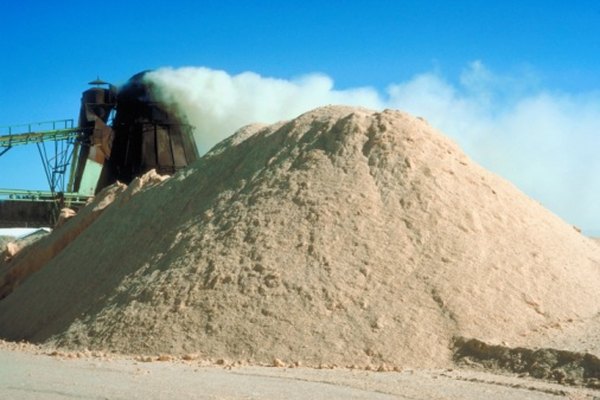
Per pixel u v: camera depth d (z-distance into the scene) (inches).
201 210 1159.6
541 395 668.1
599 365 740.7
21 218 2330.2
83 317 1055.6
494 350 820.0
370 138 1129.4
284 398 605.9
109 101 2304.4
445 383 714.2
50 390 616.1
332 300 906.7
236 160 1266.0
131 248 1216.2
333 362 828.6
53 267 1392.7
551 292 970.1
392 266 949.2
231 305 923.4
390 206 1028.5
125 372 731.4
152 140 2231.8
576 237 1214.3
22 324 1242.0
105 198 1576.0
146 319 944.3
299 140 1187.9
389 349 844.6
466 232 1010.7
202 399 582.9
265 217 1045.8
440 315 890.7
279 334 873.5
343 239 984.9
